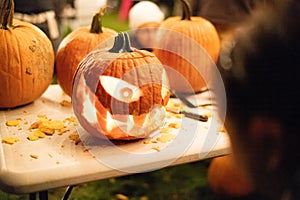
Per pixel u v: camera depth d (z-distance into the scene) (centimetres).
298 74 46
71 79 120
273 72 47
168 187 193
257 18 49
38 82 118
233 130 52
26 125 104
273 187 51
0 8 115
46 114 112
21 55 113
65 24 266
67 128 102
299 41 46
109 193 189
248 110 50
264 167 51
